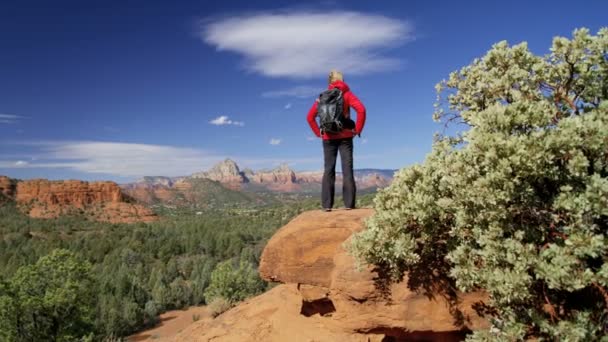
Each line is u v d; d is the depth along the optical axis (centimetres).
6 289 2666
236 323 765
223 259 11469
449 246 503
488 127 430
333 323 625
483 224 435
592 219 377
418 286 544
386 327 559
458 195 439
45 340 2778
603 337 374
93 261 11750
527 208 416
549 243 402
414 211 497
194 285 7706
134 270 9594
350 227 642
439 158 510
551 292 445
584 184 403
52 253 2878
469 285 453
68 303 2812
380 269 558
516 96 539
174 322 6303
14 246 13475
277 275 678
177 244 12938
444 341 557
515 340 418
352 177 719
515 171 394
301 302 733
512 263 397
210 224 17375
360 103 663
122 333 5534
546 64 538
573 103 522
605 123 400
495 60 604
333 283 595
